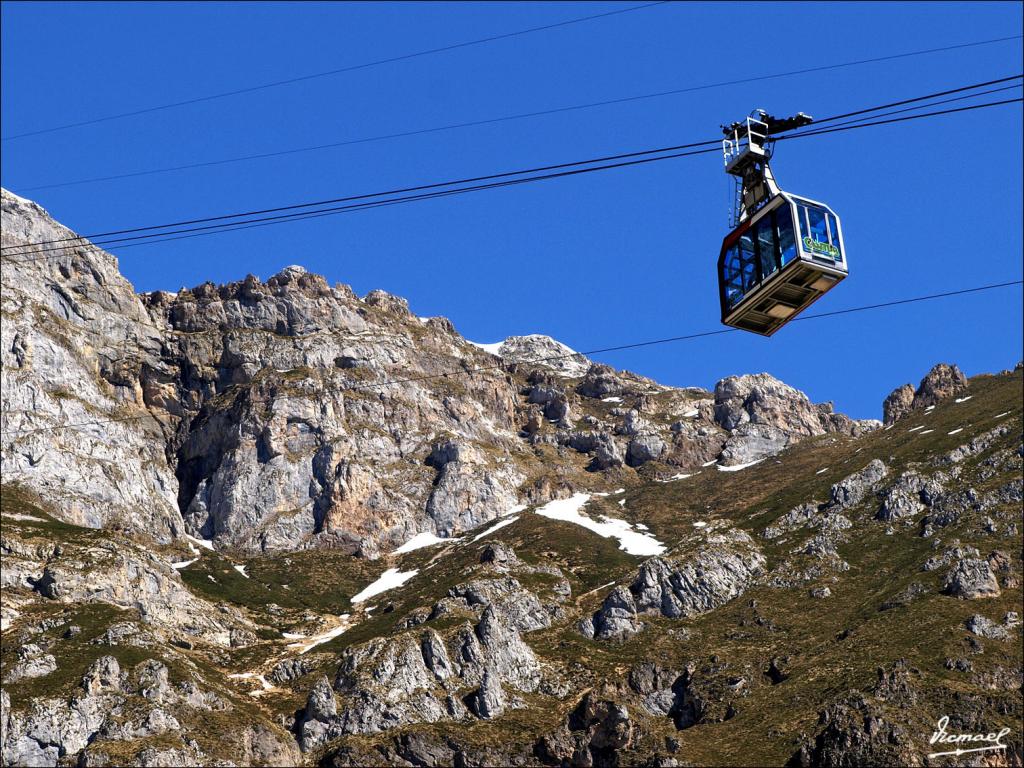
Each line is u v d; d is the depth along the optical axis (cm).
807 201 5909
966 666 15525
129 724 15112
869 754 13888
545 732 15750
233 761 15025
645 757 14938
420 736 15600
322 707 16275
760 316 6181
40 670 16588
